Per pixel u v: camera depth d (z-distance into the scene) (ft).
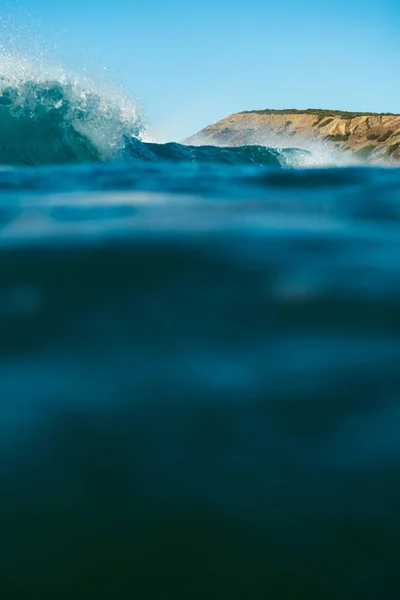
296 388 5.34
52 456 4.46
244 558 3.65
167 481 4.23
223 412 4.97
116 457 4.46
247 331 6.40
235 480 4.23
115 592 3.45
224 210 11.85
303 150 44.39
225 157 39.04
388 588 3.46
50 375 5.52
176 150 37.29
